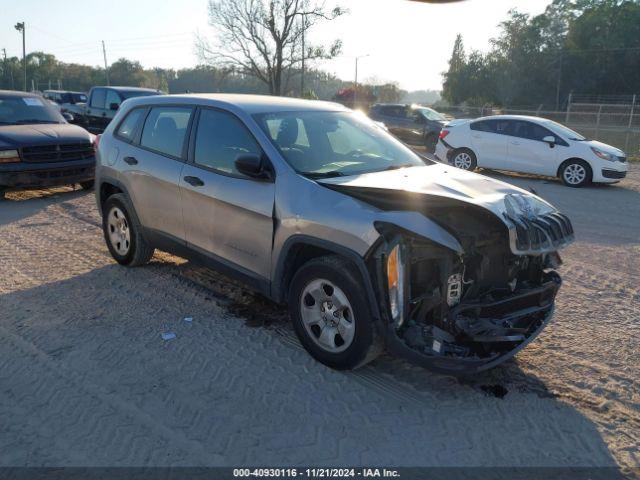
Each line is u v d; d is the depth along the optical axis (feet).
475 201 11.62
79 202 30.68
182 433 10.47
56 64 313.94
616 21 206.59
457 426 10.87
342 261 12.06
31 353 13.42
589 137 91.04
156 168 16.75
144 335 14.44
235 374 12.60
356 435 10.52
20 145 29.81
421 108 71.20
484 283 11.98
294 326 13.35
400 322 11.19
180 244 16.46
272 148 13.83
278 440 10.32
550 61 210.38
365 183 12.58
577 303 17.35
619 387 12.42
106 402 11.43
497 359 11.35
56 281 18.24
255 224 13.76
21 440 10.20
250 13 141.69
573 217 31.27
